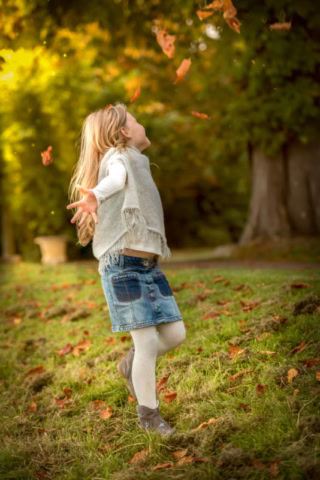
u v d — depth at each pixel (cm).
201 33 779
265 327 339
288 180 1016
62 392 339
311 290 398
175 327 262
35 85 1029
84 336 434
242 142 991
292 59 786
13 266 1051
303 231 1002
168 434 252
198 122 1074
